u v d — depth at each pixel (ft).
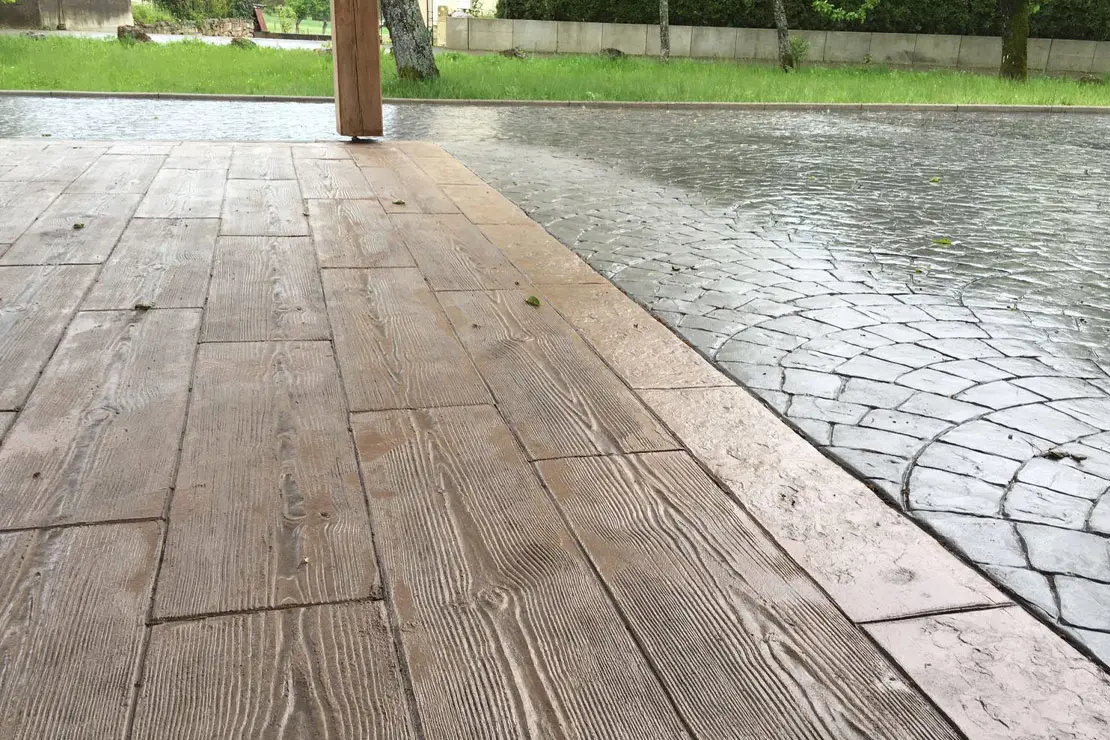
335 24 28.12
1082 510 8.15
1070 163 32.89
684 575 6.96
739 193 24.40
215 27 122.52
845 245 18.60
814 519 7.86
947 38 79.92
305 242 16.35
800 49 73.20
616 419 9.68
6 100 39.96
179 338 11.37
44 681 5.57
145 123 34.40
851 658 6.13
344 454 8.60
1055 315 14.14
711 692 5.75
